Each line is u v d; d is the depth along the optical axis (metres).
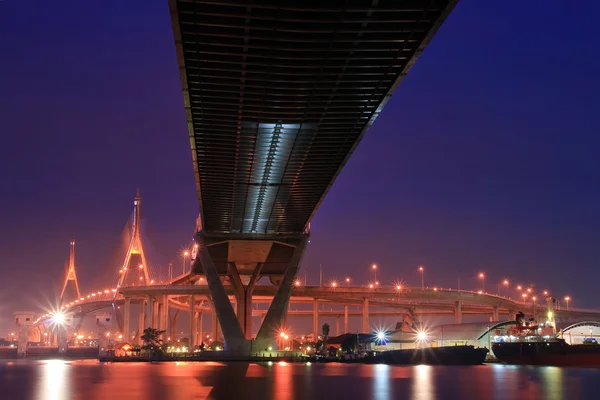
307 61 41.06
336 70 42.56
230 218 98.19
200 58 40.44
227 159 62.94
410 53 40.12
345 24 36.81
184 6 34.47
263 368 88.62
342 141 57.44
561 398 40.84
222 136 55.56
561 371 83.12
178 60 39.97
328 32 37.25
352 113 50.03
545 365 115.50
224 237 111.19
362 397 40.88
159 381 57.91
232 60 40.91
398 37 37.97
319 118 50.97
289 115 50.69
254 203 85.50
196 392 45.00
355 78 43.59
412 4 34.56
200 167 66.38
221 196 80.75
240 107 48.53
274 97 47.00
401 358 120.50
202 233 110.69
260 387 49.50
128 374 71.56
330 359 126.81
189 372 76.19
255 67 42.00
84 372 78.75
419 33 37.88
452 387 50.09
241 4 34.03
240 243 113.81
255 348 116.50
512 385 52.81
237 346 116.19
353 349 157.00
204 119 51.28
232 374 70.31
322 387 49.81
